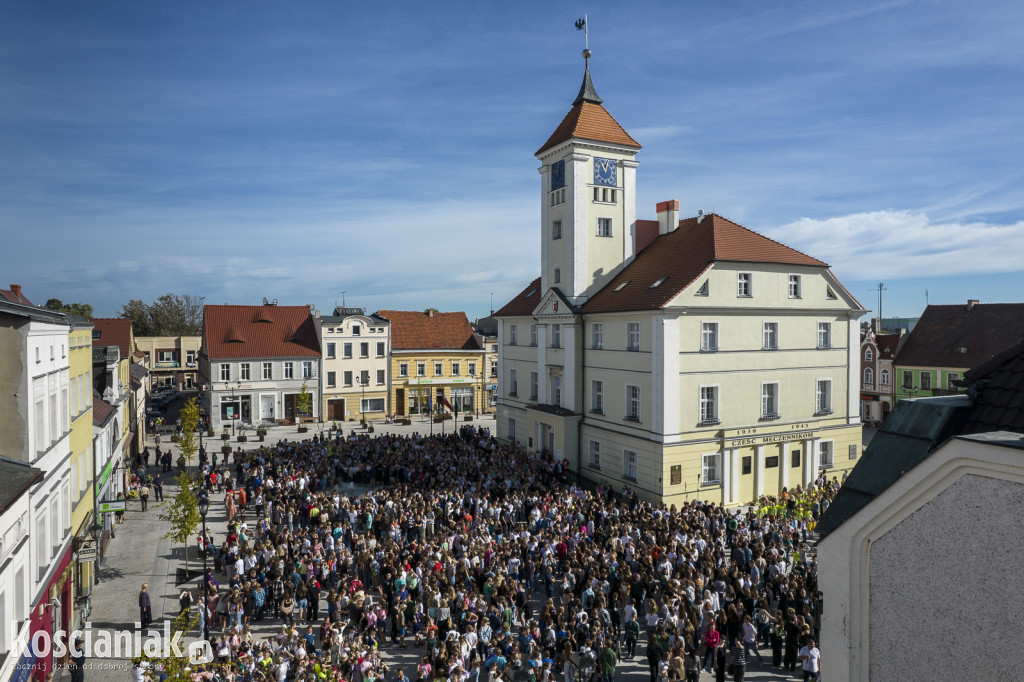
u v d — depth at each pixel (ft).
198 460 169.78
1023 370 22.86
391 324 252.83
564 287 146.20
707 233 129.18
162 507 123.44
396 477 134.62
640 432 122.83
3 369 56.49
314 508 102.68
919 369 207.92
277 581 76.89
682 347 117.80
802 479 130.82
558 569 84.07
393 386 249.96
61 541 68.90
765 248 128.47
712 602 65.41
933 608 18.29
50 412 65.16
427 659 58.34
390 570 75.10
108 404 113.60
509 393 175.94
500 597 66.74
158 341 331.57
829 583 21.11
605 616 64.39
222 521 115.03
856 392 138.21
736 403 123.54
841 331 136.77
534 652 57.26
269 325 240.12
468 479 124.98
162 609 79.20
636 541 84.79
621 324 128.67
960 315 208.23
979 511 17.15
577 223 142.92
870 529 19.98
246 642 61.26
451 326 268.21
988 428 22.45
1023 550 16.11
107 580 88.17
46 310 62.75
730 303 122.21
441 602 67.31
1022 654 16.15
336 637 63.52
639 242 152.76
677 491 117.60
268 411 231.50
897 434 24.76
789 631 62.39
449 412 256.32
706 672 64.08
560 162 147.54
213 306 237.04
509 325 175.73
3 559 48.03
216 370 223.51
